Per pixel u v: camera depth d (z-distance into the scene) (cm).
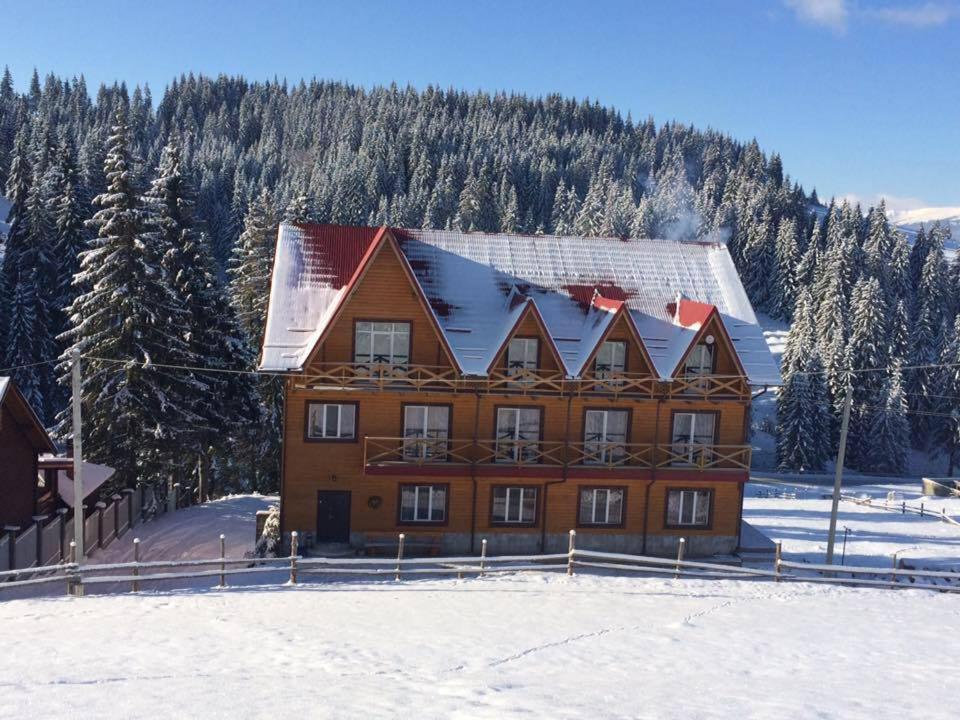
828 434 7394
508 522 2864
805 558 3122
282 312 2802
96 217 3303
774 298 11762
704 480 2833
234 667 1291
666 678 1264
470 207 12356
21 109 15250
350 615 1803
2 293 5844
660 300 3070
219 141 17912
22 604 1914
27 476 2712
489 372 2698
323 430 2770
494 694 1113
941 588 2447
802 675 1306
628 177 16638
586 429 2873
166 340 3419
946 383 8262
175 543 3006
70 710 1008
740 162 18938
